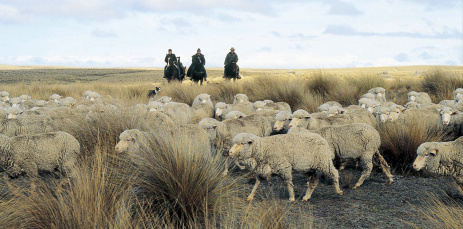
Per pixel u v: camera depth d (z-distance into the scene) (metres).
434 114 9.79
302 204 5.97
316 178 6.18
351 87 16.36
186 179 5.24
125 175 5.61
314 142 5.96
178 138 6.16
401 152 7.75
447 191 6.25
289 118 8.63
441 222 5.11
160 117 8.59
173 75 24.36
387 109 9.19
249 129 8.45
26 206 4.67
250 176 7.29
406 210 5.62
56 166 6.46
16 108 10.45
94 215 4.37
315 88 17.14
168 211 5.07
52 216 4.46
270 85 17.22
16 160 6.29
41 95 21.86
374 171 7.60
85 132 7.64
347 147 6.75
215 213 5.16
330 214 5.52
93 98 15.59
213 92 18.55
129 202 5.00
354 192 6.49
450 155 5.85
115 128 7.57
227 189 5.57
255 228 4.57
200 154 5.73
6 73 53.75
